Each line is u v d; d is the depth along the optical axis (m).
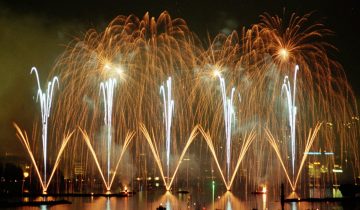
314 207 87.19
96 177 125.00
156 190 134.75
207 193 124.06
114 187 123.62
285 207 87.12
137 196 112.94
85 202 95.81
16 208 83.88
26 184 118.25
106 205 90.56
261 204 92.56
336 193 125.50
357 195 108.31
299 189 139.62
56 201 91.50
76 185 123.25
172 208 85.81
